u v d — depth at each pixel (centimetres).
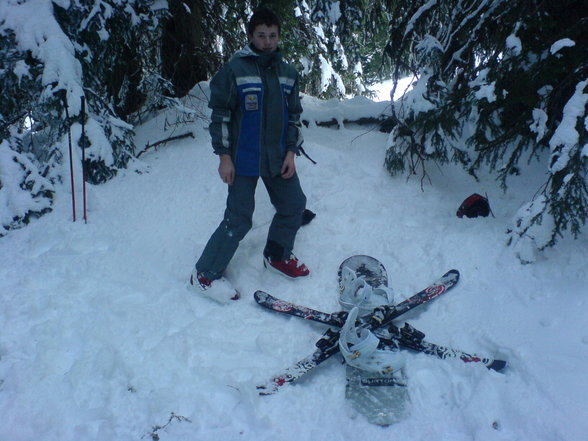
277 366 247
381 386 225
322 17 628
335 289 300
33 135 452
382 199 376
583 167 265
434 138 378
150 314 279
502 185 342
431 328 264
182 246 340
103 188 411
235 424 216
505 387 219
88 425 214
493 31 359
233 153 266
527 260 288
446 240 320
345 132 499
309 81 743
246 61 254
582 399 207
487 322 259
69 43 404
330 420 217
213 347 257
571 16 331
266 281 309
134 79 518
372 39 641
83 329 267
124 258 328
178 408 223
